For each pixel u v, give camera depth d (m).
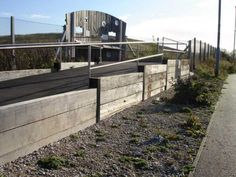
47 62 13.73
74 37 20.50
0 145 5.43
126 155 6.71
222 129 9.30
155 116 10.23
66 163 5.98
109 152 6.77
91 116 8.40
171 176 5.86
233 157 6.97
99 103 8.73
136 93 11.64
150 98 13.09
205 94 13.33
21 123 5.86
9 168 5.48
